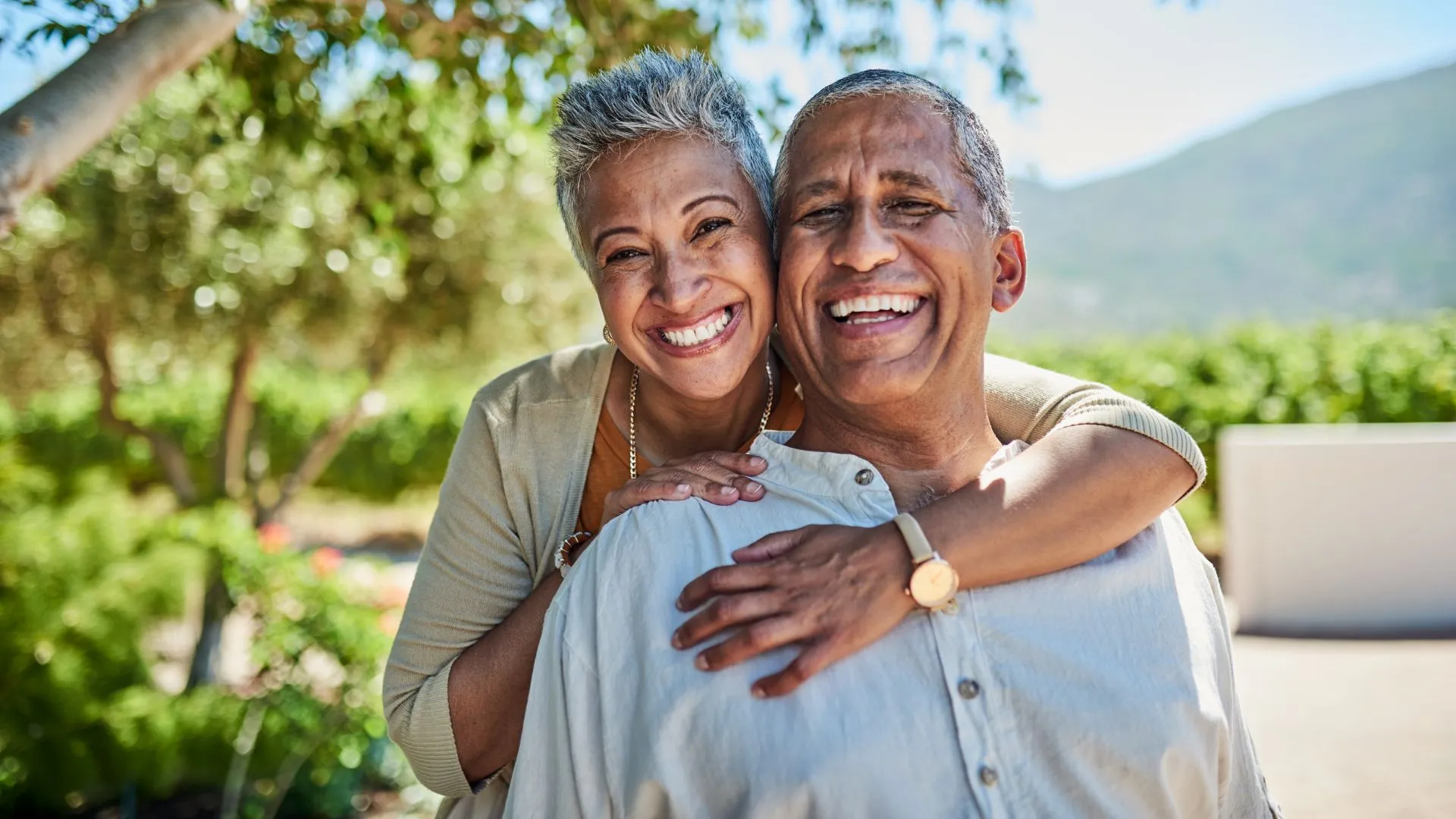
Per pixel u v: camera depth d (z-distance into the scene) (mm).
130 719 4695
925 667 1358
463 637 1728
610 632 1416
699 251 1607
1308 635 6492
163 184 7184
